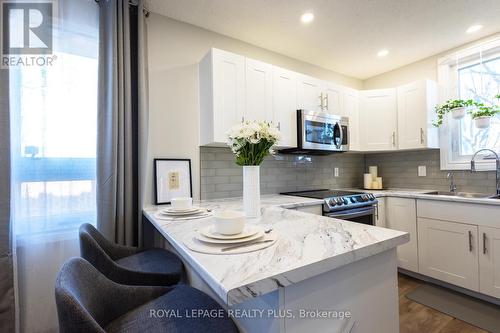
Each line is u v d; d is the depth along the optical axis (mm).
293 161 2873
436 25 2232
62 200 1663
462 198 2064
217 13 2072
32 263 1577
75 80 1707
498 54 2400
